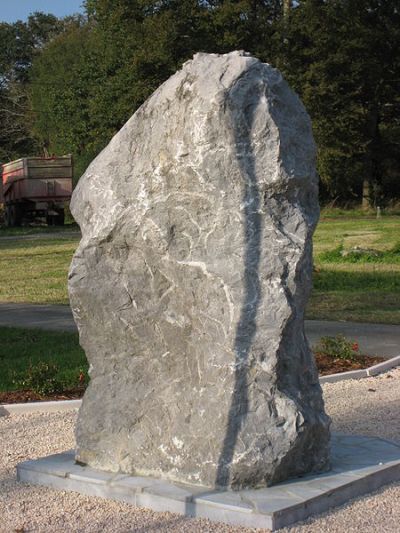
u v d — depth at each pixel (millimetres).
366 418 7324
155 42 36656
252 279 5047
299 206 5168
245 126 5082
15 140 67000
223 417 5016
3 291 18078
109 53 40969
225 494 4922
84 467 5547
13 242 29406
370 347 10773
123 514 4973
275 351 4980
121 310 5469
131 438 5391
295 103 5262
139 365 5445
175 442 5195
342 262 20891
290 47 37719
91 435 5539
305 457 5203
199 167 5133
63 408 7953
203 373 5148
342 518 4840
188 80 5234
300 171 5133
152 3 37844
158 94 5453
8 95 68875
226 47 37281
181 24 37000
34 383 8539
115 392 5508
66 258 23891
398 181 43781
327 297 15617
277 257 5035
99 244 5508
